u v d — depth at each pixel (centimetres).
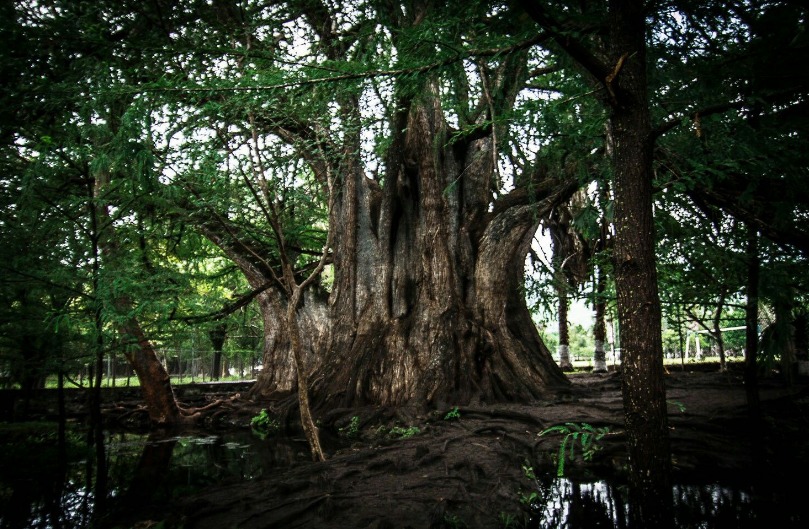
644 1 334
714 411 729
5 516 485
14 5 457
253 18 672
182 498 505
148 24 555
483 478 522
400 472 545
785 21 229
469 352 1013
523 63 427
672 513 295
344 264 1233
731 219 499
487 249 1152
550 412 836
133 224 785
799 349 1133
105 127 457
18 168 595
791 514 397
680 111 398
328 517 411
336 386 1046
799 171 299
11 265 582
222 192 681
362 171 1291
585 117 481
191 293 832
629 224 324
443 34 362
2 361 654
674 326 711
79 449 805
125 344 724
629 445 318
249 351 2166
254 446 859
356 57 521
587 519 413
